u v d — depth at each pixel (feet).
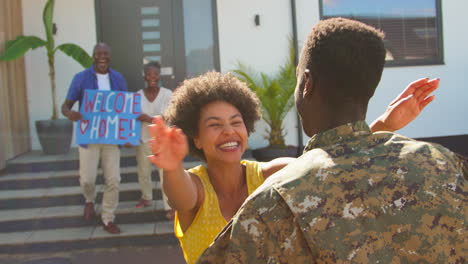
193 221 4.67
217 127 4.86
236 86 5.08
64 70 20.63
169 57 22.33
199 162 18.66
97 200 14.75
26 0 20.29
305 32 22.07
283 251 2.83
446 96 22.86
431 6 23.00
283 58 22.06
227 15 21.97
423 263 2.70
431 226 2.74
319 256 2.72
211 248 3.05
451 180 2.89
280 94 20.48
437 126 22.81
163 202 15.33
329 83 3.31
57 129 14.60
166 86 22.43
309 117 3.52
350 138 3.21
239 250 2.89
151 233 14.17
